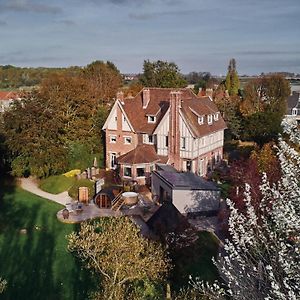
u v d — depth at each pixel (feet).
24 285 80.53
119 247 63.16
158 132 155.94
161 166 147.43
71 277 83.61
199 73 549.54
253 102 279.08
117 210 123.54
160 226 88.69
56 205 132.67
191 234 84.38
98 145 186.70
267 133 196.34
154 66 306.35
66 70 377.09
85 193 132.87
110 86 298.76
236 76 362.74
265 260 41.57
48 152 157.58
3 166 167.53
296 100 298.15
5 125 160.45
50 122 159.53
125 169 151.02
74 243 75.77
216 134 172.86
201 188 117.70
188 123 150.30
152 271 66.69
